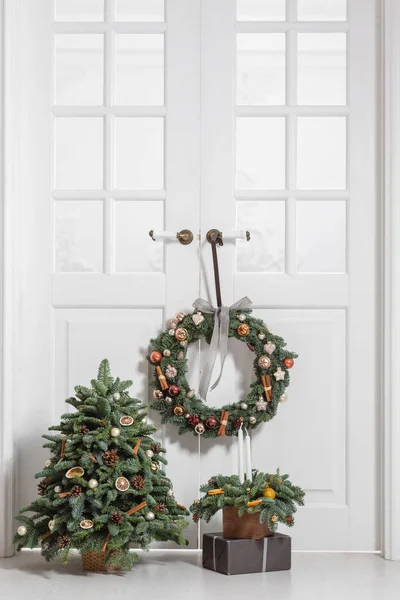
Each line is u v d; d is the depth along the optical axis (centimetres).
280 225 292
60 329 289
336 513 285
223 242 290
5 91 282
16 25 287
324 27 292
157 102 293
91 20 292
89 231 291
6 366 279
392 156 283
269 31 293
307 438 286
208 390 288
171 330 283
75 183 291
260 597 230
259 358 278
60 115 291
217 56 292
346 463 286
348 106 291
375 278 289
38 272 289
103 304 289
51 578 249
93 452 247
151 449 260
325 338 288
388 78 285
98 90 293
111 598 229
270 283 289
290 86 292
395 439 279
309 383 287
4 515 276
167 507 257
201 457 286
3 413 278
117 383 261
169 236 286
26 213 289
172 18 292
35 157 290
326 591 236
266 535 260
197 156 291
